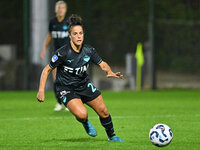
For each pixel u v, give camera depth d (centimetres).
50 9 6831
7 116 4000
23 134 2977
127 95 6325
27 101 5494
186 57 7481
